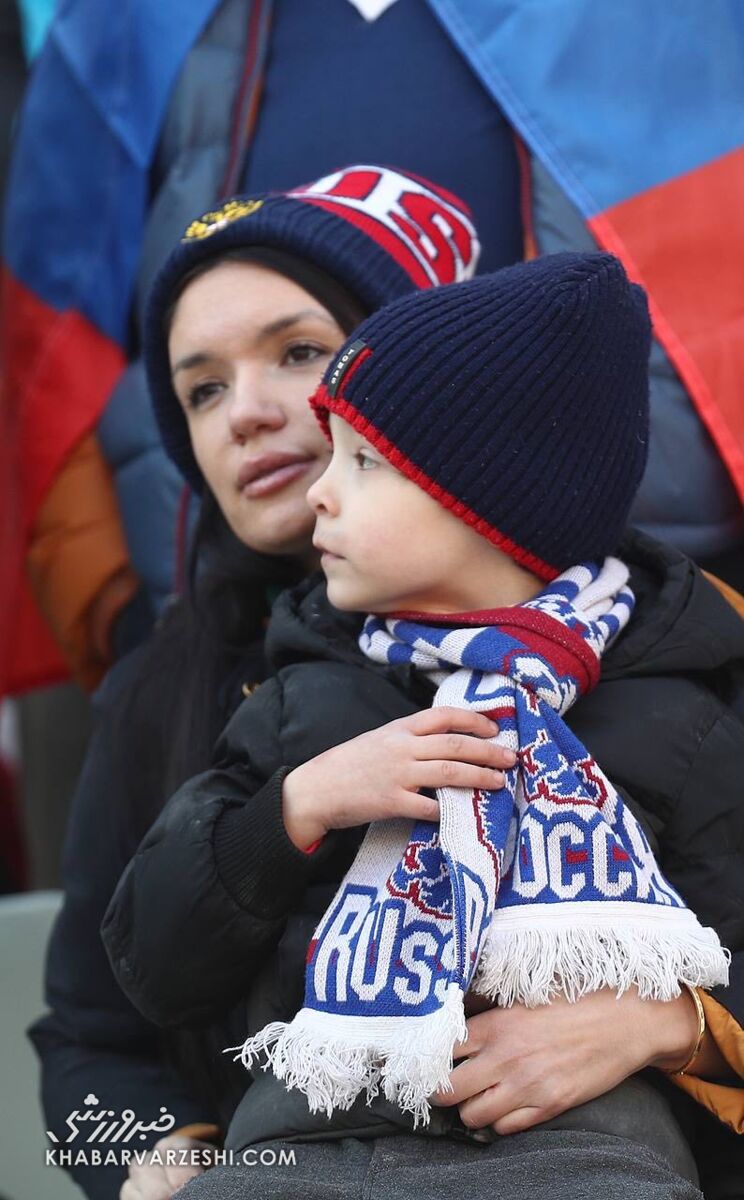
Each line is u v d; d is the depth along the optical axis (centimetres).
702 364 769
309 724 544
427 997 477
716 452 772
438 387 521
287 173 832
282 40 857
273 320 642
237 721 566
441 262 679
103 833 681
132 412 882
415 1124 488
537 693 510
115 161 895
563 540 535
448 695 518
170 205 858
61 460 917
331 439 557
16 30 1073
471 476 520
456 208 711
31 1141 822
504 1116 486
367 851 517
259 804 520
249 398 640
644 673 546
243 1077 596
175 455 714
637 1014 497
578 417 529
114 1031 672
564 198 797
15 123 1048
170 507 862
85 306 917
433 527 527
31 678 996
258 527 651
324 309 646
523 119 799
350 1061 475
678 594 559
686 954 485
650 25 801
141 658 707
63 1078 672
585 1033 490
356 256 648
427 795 512
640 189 789
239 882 517
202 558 700
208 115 859
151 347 689
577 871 488
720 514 773
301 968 524
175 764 651
